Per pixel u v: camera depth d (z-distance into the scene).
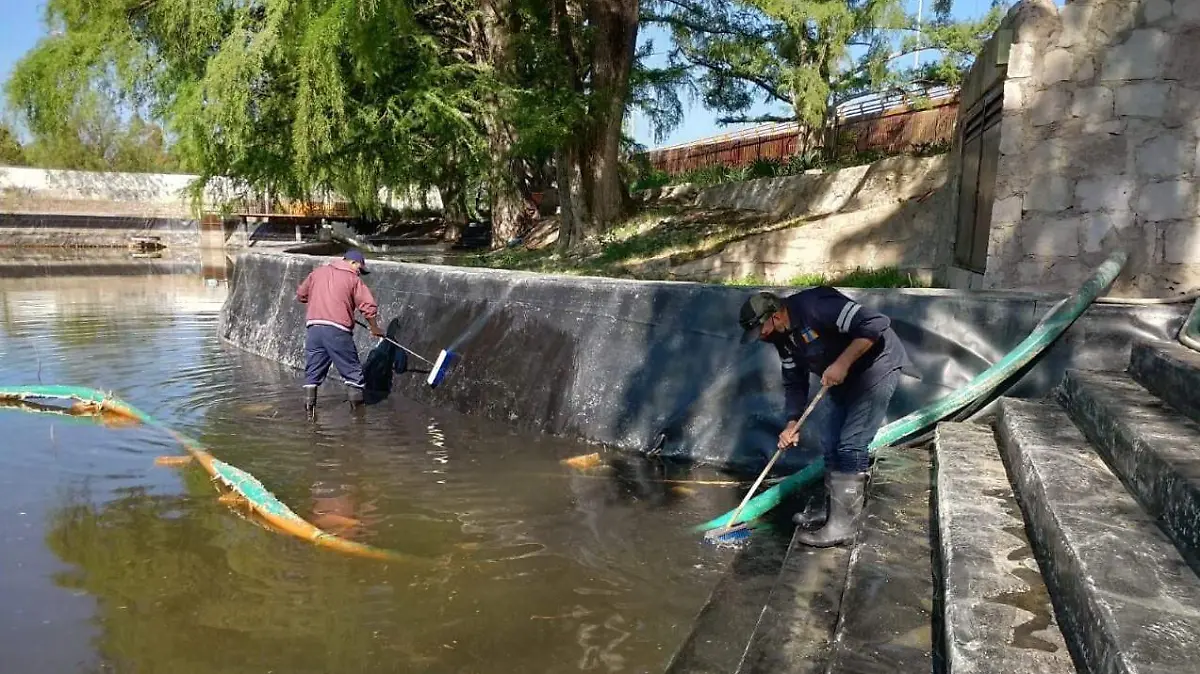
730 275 11.34
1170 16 5.68
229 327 11.45
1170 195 5.79
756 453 5.66
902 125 19.78
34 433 6.53
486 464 5.78
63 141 15.62
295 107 12.24
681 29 20.91
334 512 4.82
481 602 3.73
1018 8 6.16
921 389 5.34
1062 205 6.07
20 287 19.16
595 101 13.03
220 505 4.93
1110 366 4.92
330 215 33.00
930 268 9.68
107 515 4.75
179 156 14.66
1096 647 2.18
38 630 3.44
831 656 2.70
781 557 4.13
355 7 10.29
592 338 6.68
